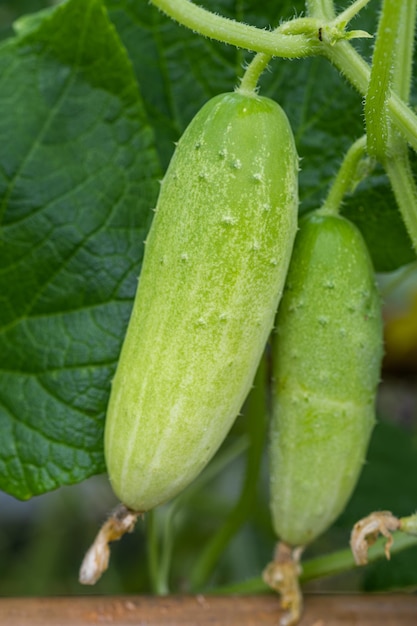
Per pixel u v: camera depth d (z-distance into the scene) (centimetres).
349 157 53
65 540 84
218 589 61
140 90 62
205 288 50
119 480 51
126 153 58
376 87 50
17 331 59
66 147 58
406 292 78
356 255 53
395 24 49
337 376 53
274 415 54
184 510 80
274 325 53
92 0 57
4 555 88
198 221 50
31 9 73
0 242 58
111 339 58
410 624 56
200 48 62
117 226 58
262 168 50
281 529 55
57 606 55
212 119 50
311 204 61
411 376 78
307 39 51
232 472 88
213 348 50
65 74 58
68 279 58
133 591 83
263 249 50
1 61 58
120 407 51
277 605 56
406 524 53
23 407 58
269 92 61
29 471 58
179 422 50
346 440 53
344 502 55
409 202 53
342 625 55
